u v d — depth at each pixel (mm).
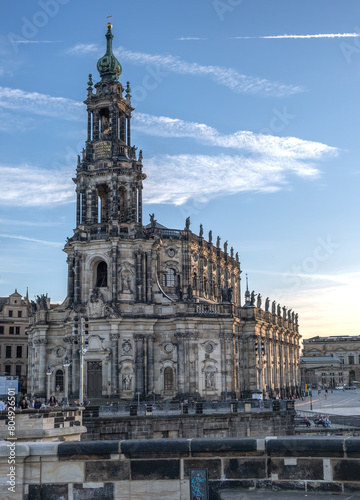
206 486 17484
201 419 80875
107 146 116875
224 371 111062
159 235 117625
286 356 163375
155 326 111750
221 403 83062
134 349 109438
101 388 108625
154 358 110688
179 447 18188
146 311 111062
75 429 44031
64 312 118000
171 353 110750
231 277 165000
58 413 43000
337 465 17281
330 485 17266
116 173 114750
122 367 108375
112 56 121750
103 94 118812
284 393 153625
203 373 110125
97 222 116125
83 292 113188
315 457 17484
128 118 122938
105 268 115250
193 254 135000
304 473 17500
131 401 105625
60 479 18656
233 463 17969
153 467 18312
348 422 98812
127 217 115062
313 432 88062
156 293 112938
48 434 40875
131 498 18344
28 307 172250
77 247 114000
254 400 85500
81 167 116625
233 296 165375
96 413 76938
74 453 18625
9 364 167250
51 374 116875
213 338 111750
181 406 81250
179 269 130500
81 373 81500
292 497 16453
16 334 169250
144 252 112625
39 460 18812
